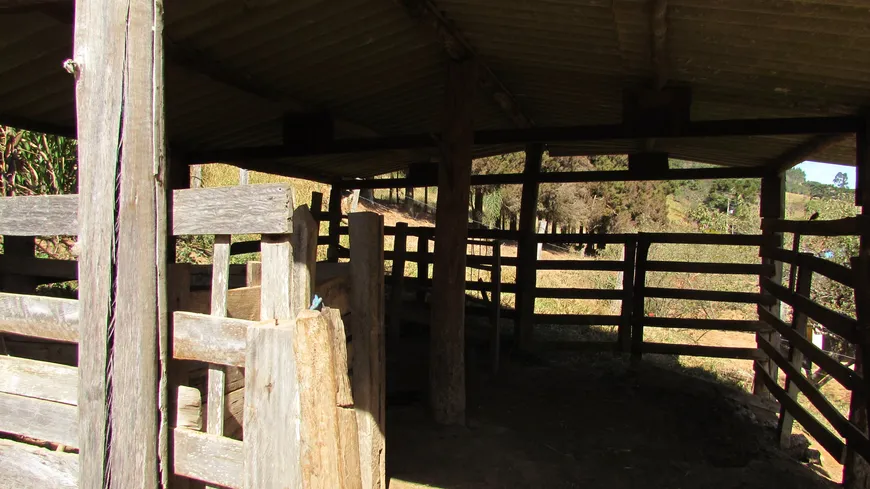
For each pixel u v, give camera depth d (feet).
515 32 12.48
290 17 11.99
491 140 16.16
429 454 12.74
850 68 10.55
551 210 73.87
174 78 14.79
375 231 10.36
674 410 16.92
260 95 15.81
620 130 15.10
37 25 10.98
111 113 6.50
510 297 33.01
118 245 6.47
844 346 25.70
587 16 10.76
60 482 7.16
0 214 7.37
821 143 16.83
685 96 14.20
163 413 6.65
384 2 11.69
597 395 18.01
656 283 35.88
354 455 6.09
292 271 6.38
